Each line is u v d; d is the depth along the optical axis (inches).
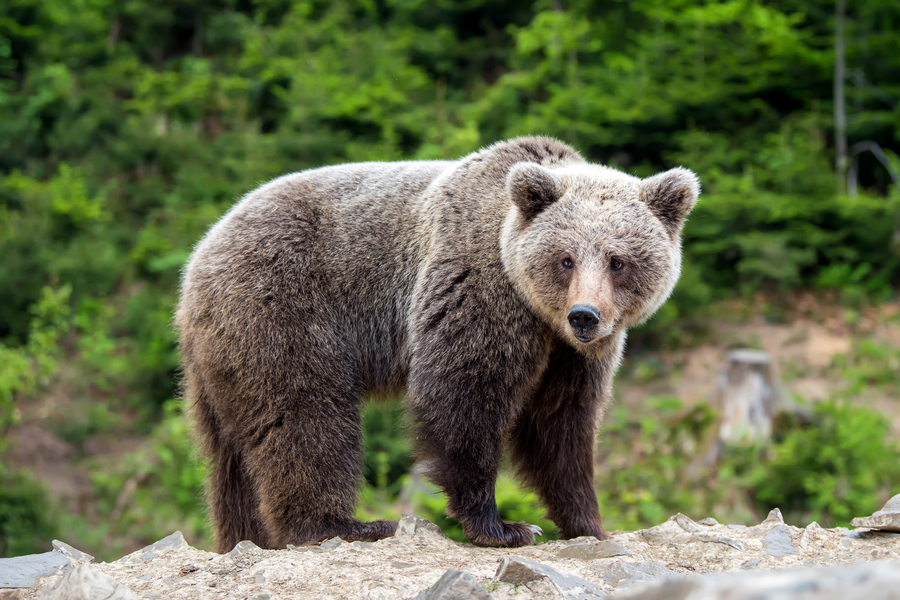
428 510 425.7
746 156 774.5
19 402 693.9
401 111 799.7
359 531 193.6
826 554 166.6
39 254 737.0
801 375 657.0
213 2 1013.2
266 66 888.3
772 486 469.7
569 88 792.9
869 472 464.1
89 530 553.9
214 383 199.2
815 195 747.4
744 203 721.0
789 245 754.2
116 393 705.0
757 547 169.2
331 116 774.5
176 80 911.0
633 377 689.6
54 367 666.8
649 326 705.0
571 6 884.6
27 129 880.3
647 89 780.6
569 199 190.4
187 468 554.9
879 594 55.8
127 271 754.8
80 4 979.3
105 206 813.9
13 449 626.2
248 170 745.6
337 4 941.2
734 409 509.4
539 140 216.8
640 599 68.0
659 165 820.6
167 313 669.3
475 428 186.7
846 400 557.3
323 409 194.9
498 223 195.9
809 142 785.6
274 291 196.1
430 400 188.2
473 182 202.5
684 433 523.2
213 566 163.9
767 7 866.1
